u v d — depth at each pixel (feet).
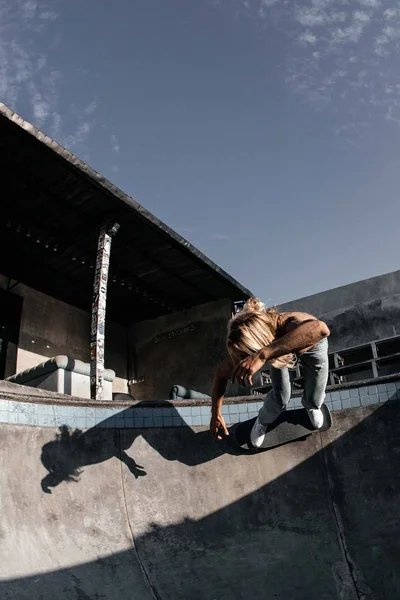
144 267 34.65
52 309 38.11
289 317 10.71
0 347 33.96
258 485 17.47
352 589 13.74
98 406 18.57
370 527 15.72
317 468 17.69
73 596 12.70
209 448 18.48
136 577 14.25
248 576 14.43
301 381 34.04
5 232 30.96
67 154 24.93
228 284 37.04
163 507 16.78
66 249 32.55
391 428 17.98
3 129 23.50
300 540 15.74
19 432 16.57
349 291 40.47
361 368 36.04
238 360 10.18
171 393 25.54
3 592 11.83
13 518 14.37
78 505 15.93
